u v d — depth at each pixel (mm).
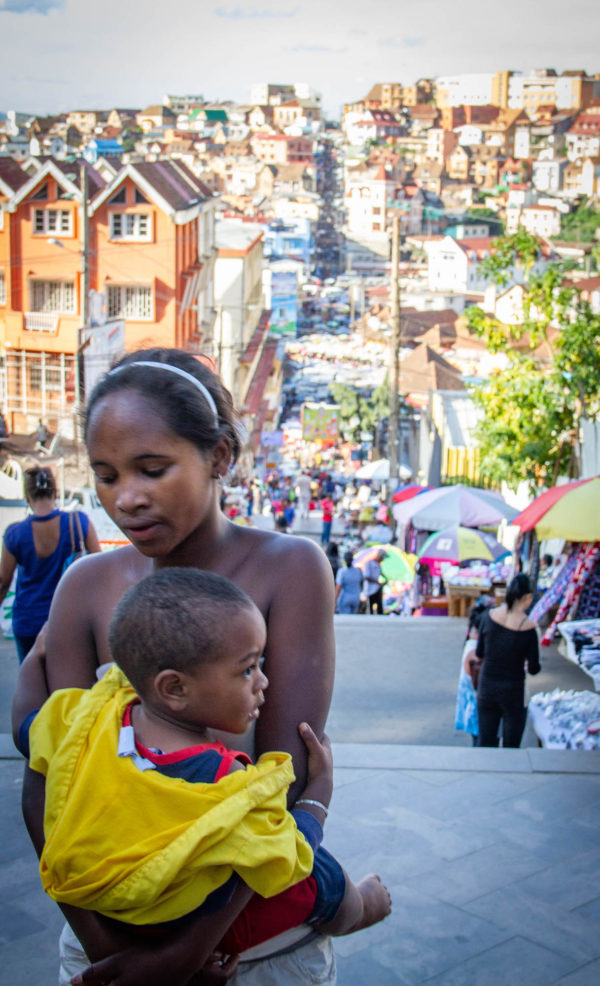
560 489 10664
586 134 122562
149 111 165750
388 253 130625
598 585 10516
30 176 36031
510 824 4418
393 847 4203
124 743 1523
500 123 144375
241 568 1789
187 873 1460
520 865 4066
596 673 6137
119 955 1550
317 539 30547
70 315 34625
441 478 29984
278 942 1729
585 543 10531
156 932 1535
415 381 55781
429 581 15461
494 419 16719
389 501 26484
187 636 1445
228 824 1452
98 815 1498
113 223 34688
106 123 109312
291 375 89312
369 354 92875
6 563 5508
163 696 1479
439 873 4000
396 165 145500
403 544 21250
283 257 107750
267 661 1754
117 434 1606
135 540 1665
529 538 11500
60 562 5477
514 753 5191
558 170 116875
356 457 55812
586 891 3871
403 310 85562
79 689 1733
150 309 34969
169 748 1525
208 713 1485
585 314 16234
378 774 4918
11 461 13469
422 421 37594
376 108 167625
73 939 1818
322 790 1716
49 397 34594
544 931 3611
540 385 16109
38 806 1767
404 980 3340
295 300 104000
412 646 10562
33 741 1679
